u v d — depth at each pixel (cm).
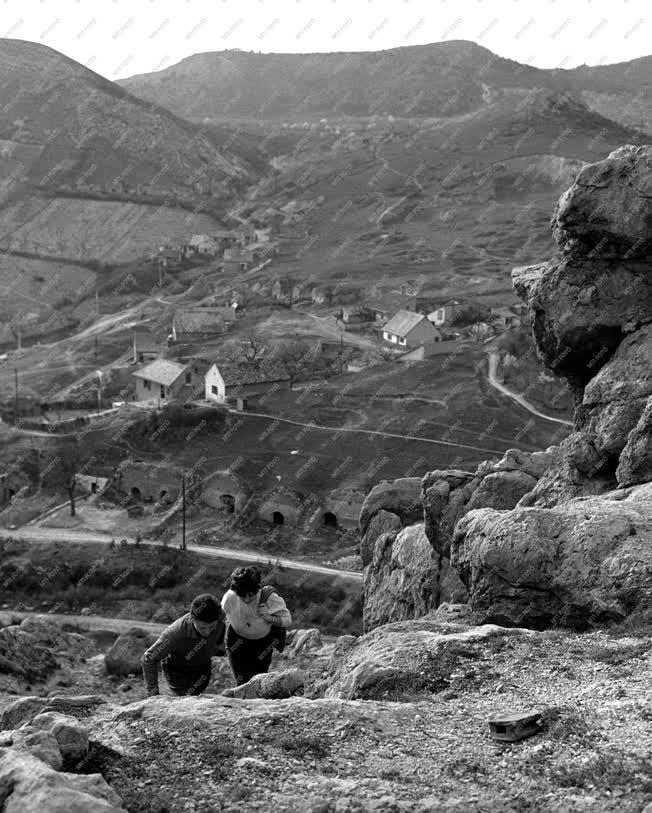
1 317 19325
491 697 1223
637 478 2389
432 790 923
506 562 1788
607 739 1022
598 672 1282
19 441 11325
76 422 11969
